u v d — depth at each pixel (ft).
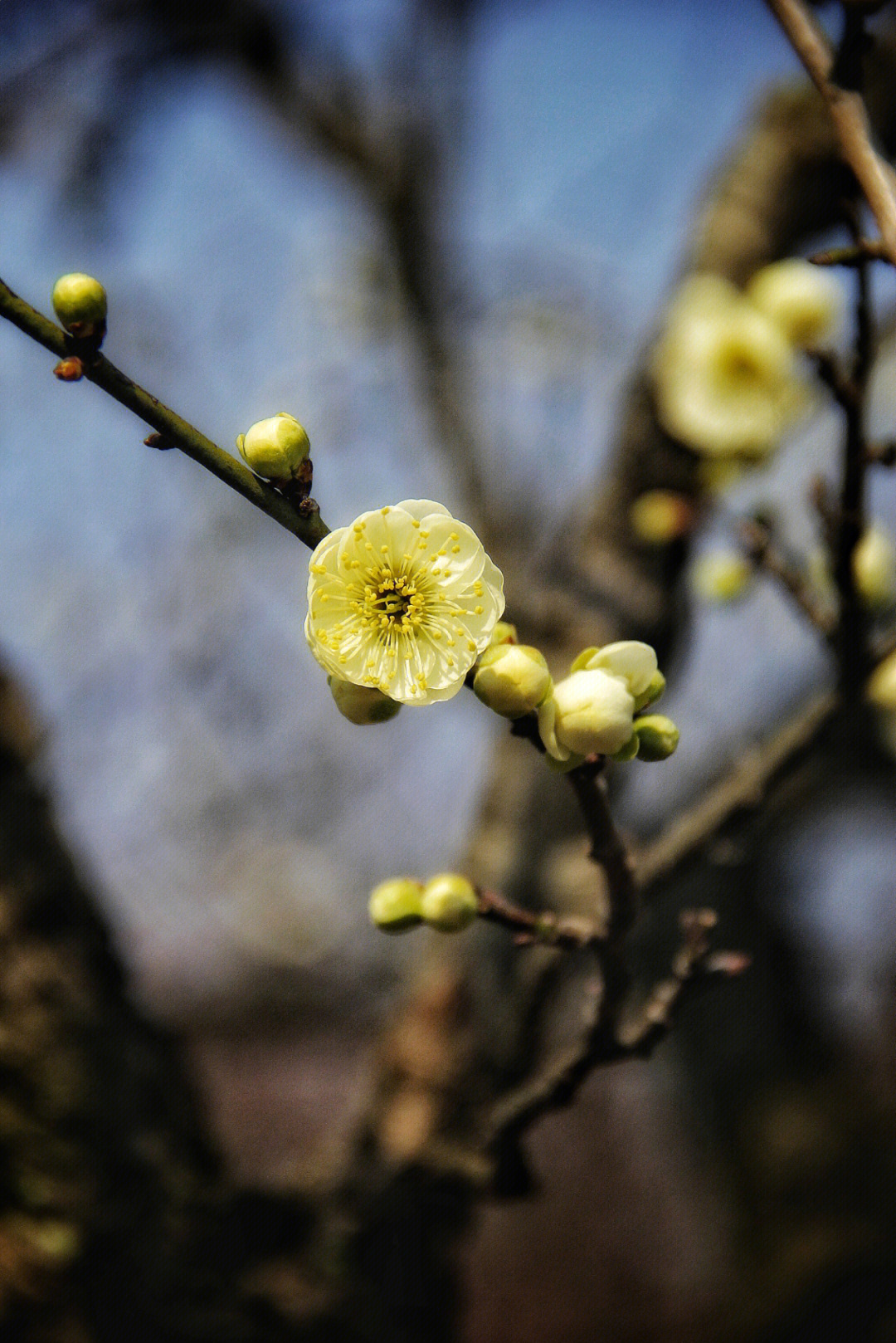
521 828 1.74
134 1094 1.61
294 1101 6.88
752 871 3.15
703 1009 3.17
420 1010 1.64
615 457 1.87
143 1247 1.57
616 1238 6.75
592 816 1.23
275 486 1.20
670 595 1.85
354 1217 1.61
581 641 1.79
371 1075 1.67
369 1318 1.62
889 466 1.35
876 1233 2.89
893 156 1.79
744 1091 3.20
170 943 5.61
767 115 1.97
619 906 1.27
